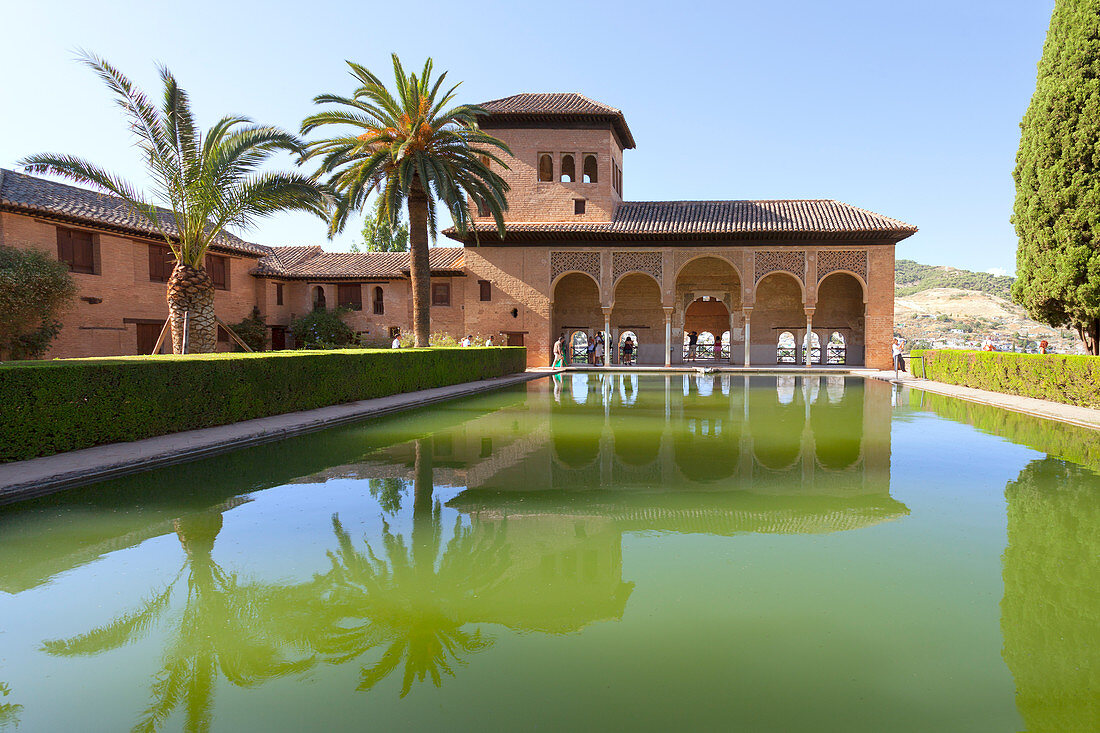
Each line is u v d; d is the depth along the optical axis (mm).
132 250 18016
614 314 28125
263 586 3221
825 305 27109
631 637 2625
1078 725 1992
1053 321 13523
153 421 7438
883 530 4070
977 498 4879
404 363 13602
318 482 5500
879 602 2955
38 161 10961
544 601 3014
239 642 2643
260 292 24453
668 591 3100
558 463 6312
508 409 11273
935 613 2836
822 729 1979
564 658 2469
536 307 25344
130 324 17938
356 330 25953
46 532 4105
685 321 28531
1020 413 10523
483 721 2039
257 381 9156
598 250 25125
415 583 3236
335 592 3145
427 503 4789
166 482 5535
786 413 10586
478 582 3238
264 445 7457
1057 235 12438
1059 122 12242
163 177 11773
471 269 25609
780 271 24375
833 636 2617
